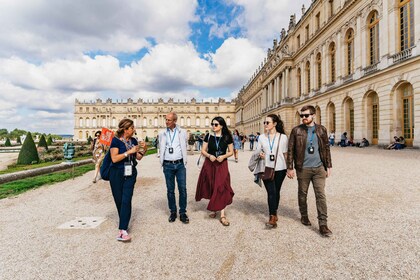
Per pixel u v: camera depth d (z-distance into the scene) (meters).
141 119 112.31
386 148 20.44
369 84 23.39
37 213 5.96
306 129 4.75
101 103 110.75
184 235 4.55
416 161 11.89
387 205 5.82
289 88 44.78
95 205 6.66
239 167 13.66
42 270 3.40
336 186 7.91
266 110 58.31
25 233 4.70
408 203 5.86
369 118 24.27
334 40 29.95
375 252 3.72
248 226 4.94
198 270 3.37
